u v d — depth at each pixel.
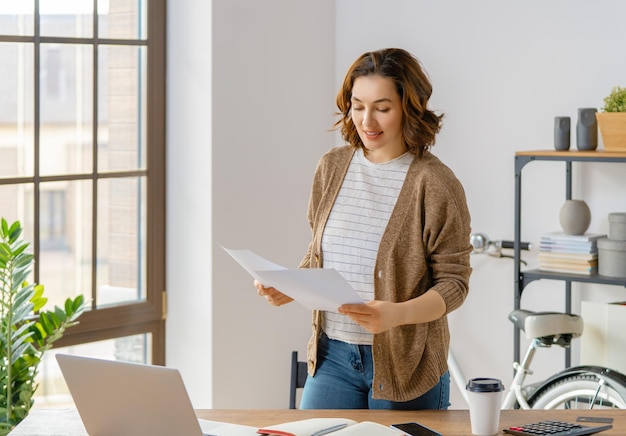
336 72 4.69
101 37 4.09
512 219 4.23
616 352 3.72
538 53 4.11
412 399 2.57
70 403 4.10
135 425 2.13
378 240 2.60
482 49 4.25
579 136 3.79
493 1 4.20
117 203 4.21
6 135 3.83
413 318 2.39
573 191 4.06
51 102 3.96
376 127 2.56
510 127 4.20
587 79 4.00
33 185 3.92
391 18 4.50
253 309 4.39
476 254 4.34
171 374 2.01
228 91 4.20
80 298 3.61
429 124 2.58
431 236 2.53
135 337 4.31
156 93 4.27
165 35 4.28
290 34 4.45
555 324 3.68
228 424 2.30
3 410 3.37
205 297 4.23
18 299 3.39
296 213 4.55
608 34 3.93
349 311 2.29
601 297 4.04
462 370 4.43
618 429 2.28
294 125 4.50
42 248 3.97
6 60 3.80
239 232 4.30
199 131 4.20
